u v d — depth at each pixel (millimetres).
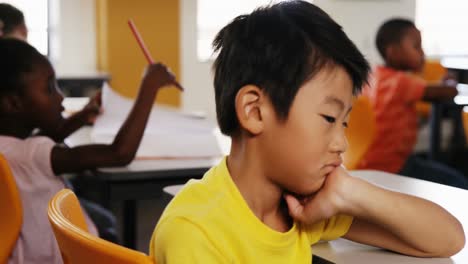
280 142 845
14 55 1665
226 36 886
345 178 950
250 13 885
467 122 2795
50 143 1646
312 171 850
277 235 884
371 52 6082
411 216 951
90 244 750
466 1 6535
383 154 3000
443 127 5562
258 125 851
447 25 6527
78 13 5152
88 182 2482
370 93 3051
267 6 884
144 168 1830
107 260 738
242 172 888
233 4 5582
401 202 955
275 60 830
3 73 1647
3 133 1675
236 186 890
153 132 2248
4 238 1379
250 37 854
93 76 4734
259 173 878
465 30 6570
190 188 898
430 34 6488
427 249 962
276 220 940
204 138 2203
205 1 5508
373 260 953
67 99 3320
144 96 1833
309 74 823
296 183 867
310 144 835
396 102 3031
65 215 906
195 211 848
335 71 835
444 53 6520
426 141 5441
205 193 883
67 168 1655
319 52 830
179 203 883
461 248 982
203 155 2004
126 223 2203
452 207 1254
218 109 892
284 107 830
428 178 2771
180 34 5266
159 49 5172
